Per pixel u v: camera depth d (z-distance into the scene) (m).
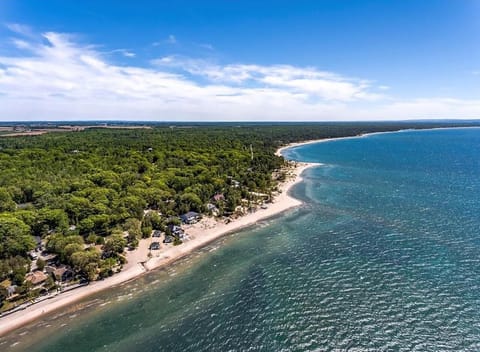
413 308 52.72
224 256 75.88
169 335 49.34
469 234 83.00
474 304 53.12
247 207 112.44
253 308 54.84
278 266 69.38
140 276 67.56
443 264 67.12
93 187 117.50
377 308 53.16
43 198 102.75
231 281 64.19
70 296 59.88
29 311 55.62
